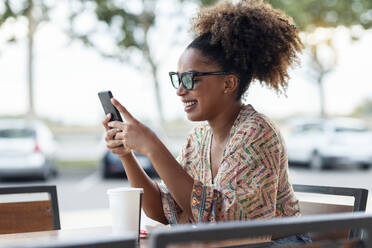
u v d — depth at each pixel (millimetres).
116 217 1499
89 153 19547
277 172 1657
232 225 962
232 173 1634
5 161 10375
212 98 1804
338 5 12625
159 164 1595
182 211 1834
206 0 12141
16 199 7035
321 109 19609
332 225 1064
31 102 14547
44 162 10633
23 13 12242
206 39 1830
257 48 1839
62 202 8078
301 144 14023
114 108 1712
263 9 1901
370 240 1116
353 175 12516
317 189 1872
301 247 1139
